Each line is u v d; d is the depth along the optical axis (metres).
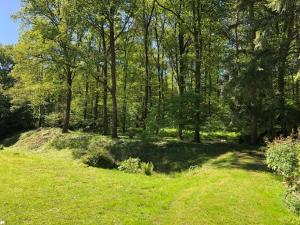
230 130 28.66
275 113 23.72
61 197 13.71
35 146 37.06
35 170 17.39
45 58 36.28
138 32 38.00
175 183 16.66
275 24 22.30
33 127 51.22
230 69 23.72
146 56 35.44
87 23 32.41
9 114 50.72
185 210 12.77
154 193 14.82
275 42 21.70
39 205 12.86
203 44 31.69
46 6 36.97
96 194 14.23
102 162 21.80
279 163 15.30
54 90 39.53
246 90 21.28
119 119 43.19
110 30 32.19
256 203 13.09
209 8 28.86
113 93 32.03
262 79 21.03
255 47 21.86
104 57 32.81
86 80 38.47
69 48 34.41
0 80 64.31
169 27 37.81
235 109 25.66
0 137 49.59
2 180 15.49
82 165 20.12
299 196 12.42
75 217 12.02
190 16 30.27
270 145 16.81
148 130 28.75
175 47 35.34
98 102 44.47
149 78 37.31
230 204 12.98
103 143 29.12
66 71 38.62
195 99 27.11
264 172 17.86
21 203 12.96
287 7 18.66
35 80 40.97
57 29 34.69
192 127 27.59
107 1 30.56
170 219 12.16
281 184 15.50
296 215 12.23
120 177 17.38
